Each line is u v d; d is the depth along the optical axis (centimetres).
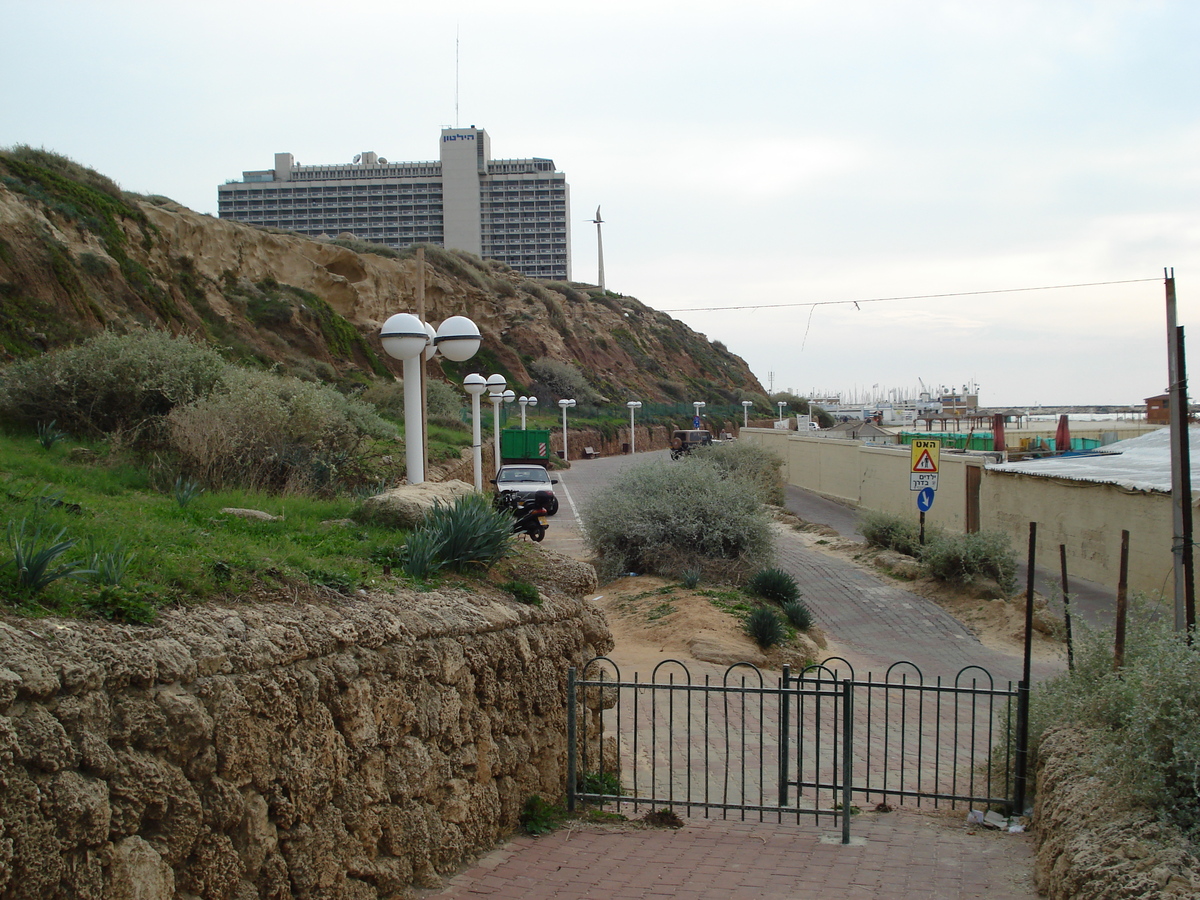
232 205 14038
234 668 396
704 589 1549
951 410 8775
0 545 439
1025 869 556
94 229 2819
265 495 1062
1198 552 1576
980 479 2517
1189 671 482
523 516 2005
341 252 5044
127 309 2559
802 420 6288
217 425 1120
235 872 370
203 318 3359
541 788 652
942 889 521
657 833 639
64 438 1164
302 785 413
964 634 1508
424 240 14050
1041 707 711
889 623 1575
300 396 1321
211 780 367
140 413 1250
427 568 640
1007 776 695
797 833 648
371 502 811
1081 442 3997
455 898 487
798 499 3841
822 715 1012
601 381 7619
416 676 513
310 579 534
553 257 14375
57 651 333
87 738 319
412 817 489
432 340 1228
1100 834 461
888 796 750
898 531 2195
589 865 559
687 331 11350
